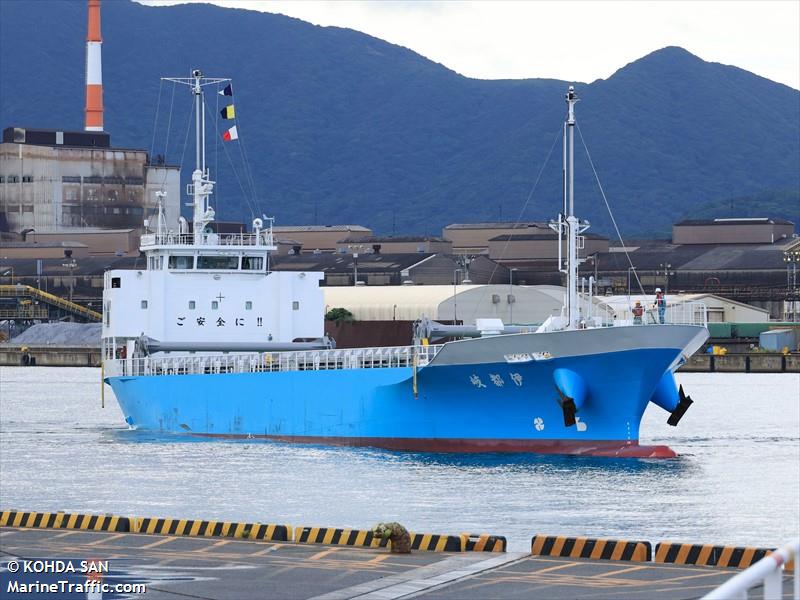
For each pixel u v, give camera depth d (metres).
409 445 182.38
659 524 129.88
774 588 48.03
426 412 179.62
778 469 172.38
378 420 184.50
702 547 88.31
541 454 174.38
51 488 157.62
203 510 138.50
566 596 77.94
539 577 83.56
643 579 82.69
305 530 98.62
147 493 151.75
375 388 183.62
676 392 183.12
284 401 198.62
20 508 141.75
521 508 137.88
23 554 93.62
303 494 148.00
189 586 81.81
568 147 185.00
